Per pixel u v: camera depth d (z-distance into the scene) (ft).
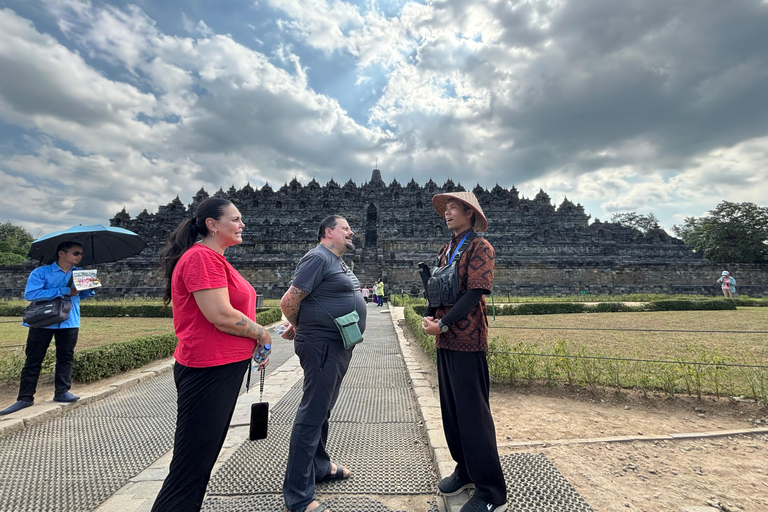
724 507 9.19
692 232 194.59
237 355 8.34
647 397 18.67
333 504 9.87
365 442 14.19
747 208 160.97
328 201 182.29
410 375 23.73
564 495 9.57
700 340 34.71
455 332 9.62
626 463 11.62
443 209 11.98
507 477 10.50
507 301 83.46
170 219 172.86
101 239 21.08
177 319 8.25
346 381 23.58
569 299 86.53
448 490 9.81
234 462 12.42
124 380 23.59
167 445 14.46
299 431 9.66
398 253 128.16
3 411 16.84
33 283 18.07
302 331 10.46
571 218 171.22
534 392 20.07
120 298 110.32
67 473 12.13
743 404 17.28
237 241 9.30
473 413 9.04
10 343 37.22
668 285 114.42
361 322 11.03
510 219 165.17
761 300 77.20
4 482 11.50
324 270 10.55
